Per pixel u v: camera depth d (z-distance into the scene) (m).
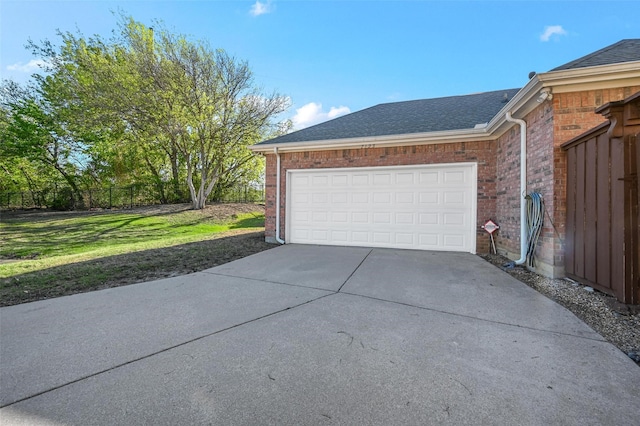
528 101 5.48
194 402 1.99
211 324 3.28
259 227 14.73
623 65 4.46
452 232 7.83
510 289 4.48
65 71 18.38
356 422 1.80
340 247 8.52
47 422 1.82
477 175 7.61
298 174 9.25
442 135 7.60
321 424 1.78
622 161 3.57
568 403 1.94
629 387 2.11
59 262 6.69
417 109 10.79
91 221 15.03
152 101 15.32
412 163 8.11
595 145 4.15
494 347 2.71
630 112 3.49
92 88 15.76
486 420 1.80
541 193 5.41
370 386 2.14
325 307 3.77
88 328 3.21
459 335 2.96
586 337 2.89
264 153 9.56
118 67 15.65
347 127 9.81
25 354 2.66
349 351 2.65
